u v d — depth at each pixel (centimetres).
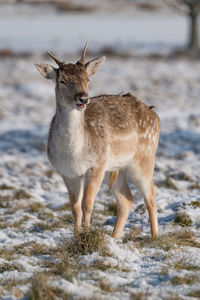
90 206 2027
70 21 15750
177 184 3247
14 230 2412
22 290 1463
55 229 2370
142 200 2836
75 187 2097
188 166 3769
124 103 2288
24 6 17275
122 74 8581
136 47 11656
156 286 1477
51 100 6812
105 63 9550
